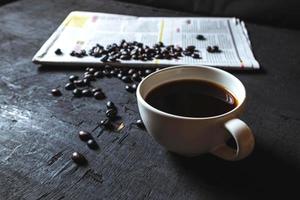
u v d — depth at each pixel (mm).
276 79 404
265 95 372
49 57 438
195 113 266
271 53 467
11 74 413
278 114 340
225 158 256
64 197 247
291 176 263
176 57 435
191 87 302
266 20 614
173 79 308
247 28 553
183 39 492
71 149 292
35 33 531
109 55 440
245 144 230
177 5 664
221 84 298
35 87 386
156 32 515
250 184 256
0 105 353
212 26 538
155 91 294
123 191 252
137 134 309
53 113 341
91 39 491
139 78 396
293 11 593
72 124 324
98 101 360
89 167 273
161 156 283
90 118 332
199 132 240
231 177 262
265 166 272
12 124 325
